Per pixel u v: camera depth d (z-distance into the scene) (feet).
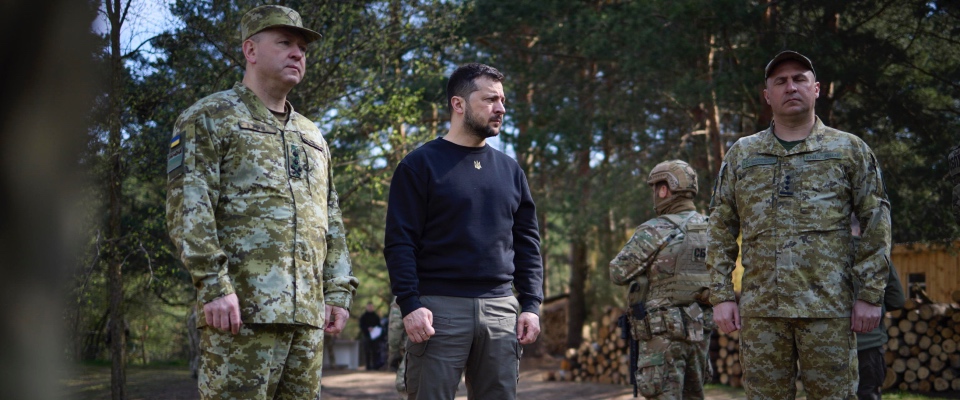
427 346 11.23
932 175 32.17
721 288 12.26
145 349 60.13
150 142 26.61
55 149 2.51
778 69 11.80
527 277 12.23
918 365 31.30
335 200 10.84
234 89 9.95
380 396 37.45
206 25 27.78
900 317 32.22
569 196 52.54
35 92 2.47
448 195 11.51
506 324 11.59
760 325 11.64
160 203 28.76
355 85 33.01
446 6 34.42
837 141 11.62
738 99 38.11
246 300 9.11
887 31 34.35
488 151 12.19
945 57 33.22
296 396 9.73
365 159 36.70
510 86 51.11
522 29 50.98
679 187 16.37
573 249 73.77
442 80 46.93
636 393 16.11
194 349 39.06
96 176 2.93
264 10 10.00
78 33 2.54
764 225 11.66
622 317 16.80
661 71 40.70
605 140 48.44
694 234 15.99
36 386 2.48
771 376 11.65
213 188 9.31
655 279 16.01
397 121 34.96
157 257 29.58
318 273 9.82
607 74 47.88
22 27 2.44
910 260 42.93
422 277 11.51
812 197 11.47
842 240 11.42
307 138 10.23
